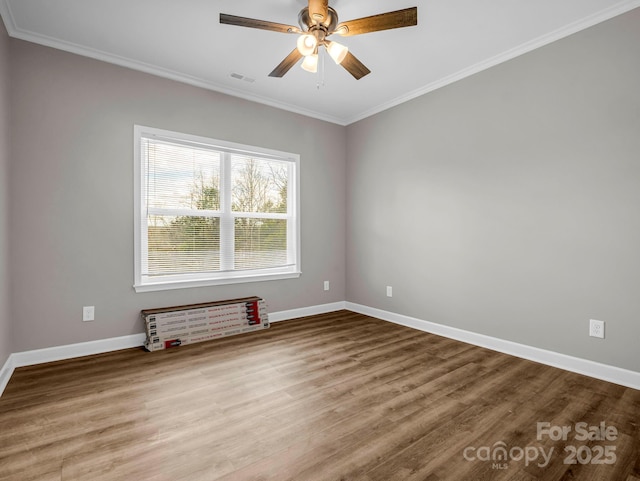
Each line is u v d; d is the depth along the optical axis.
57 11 2.29
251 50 2.80
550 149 2.60
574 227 2.48
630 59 2.21
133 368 2.55
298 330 3.59
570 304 2.52
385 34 2.56
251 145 3.72
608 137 2.31
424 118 3.56
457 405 2.01
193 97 3.33
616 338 2.30
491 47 2.75
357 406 2.00
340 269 4.57
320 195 4.34
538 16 2.34
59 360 2.69
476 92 3.09
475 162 3.11
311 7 1.88
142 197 3.10
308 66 2.31
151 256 3.16
